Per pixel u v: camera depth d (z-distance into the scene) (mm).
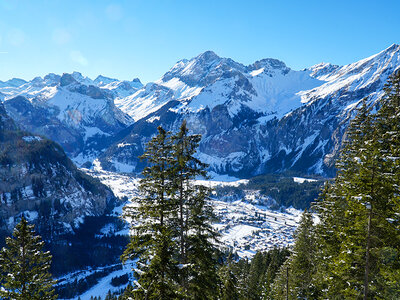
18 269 26250
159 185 20359
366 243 20297
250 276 54812
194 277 21547
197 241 22188
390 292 19094
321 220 31547
